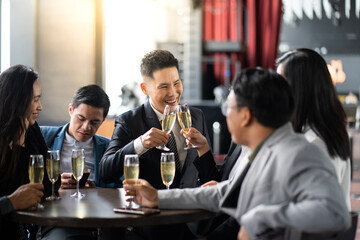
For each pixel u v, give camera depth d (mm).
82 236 2596
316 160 1643
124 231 2197
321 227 1542
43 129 3148
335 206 1544
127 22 9562
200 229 2264
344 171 2045
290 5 11594
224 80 10406
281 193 1671
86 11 5660
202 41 10234
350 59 11812
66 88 5609
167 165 2213
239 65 10344
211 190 2057
